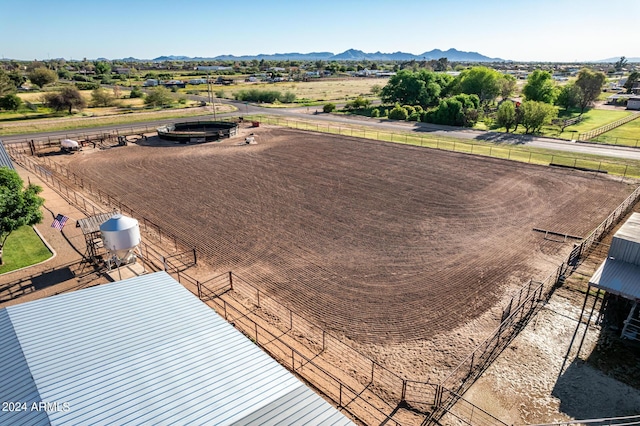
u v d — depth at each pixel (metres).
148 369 11.59
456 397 15.12
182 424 9.84
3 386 10.70
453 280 22.97
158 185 39.91
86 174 43.72
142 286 16.17
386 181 40.88
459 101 77.56
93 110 93.38
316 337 18.36
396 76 97.88
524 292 21.78
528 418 14.23
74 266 24.30
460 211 32.91
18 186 23.67
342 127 73.69
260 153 53.22
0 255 24.03
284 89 150.50
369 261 25.09
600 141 61.12
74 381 10.90
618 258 19.69
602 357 17.11
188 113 88.56
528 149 55.09
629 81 140.00
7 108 85.75
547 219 31.28
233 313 20.02
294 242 27.62
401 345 17.86
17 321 13.55
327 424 10.45
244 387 11.31
